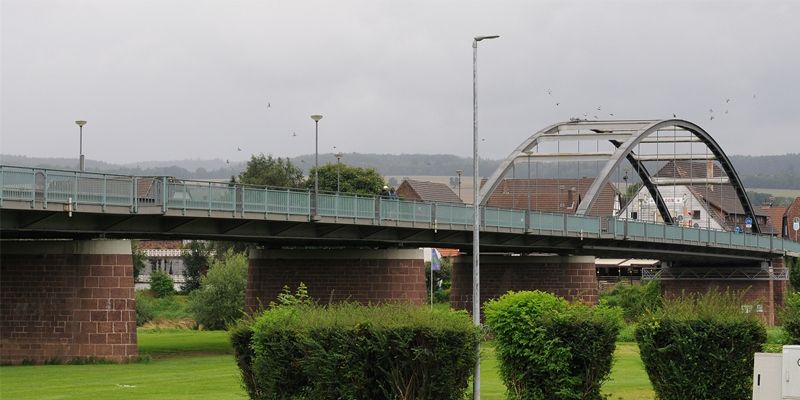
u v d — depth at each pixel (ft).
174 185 179.83
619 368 183.11
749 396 111.14
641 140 349.82
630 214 569.64
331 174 470.39
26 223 164.45
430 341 101.35
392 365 101.24
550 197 547.49
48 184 160.76
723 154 425.69
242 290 322.55
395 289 237.86
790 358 96.07
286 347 105.70
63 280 179.63
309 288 242.78
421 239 241.96
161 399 130.00
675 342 111.86
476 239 125.49
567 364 111.04
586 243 298.76
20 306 182.09
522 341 111.96
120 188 171.53
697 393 111.14
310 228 213.25
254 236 202.80
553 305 113.39
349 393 101.86
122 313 179.01
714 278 435.12
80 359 178.19
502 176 339.77
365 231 225.15
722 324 110.93
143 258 447.01
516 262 299.79
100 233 179.11
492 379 158.20
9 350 181.88
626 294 399.24
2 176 154.10
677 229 339.57
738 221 577.43
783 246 440.45
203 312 322.55
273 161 500.33
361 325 102.22
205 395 134.51
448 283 437.58
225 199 188.24
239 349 111.86
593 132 355.36
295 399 105.70
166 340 258.98
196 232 191.52
